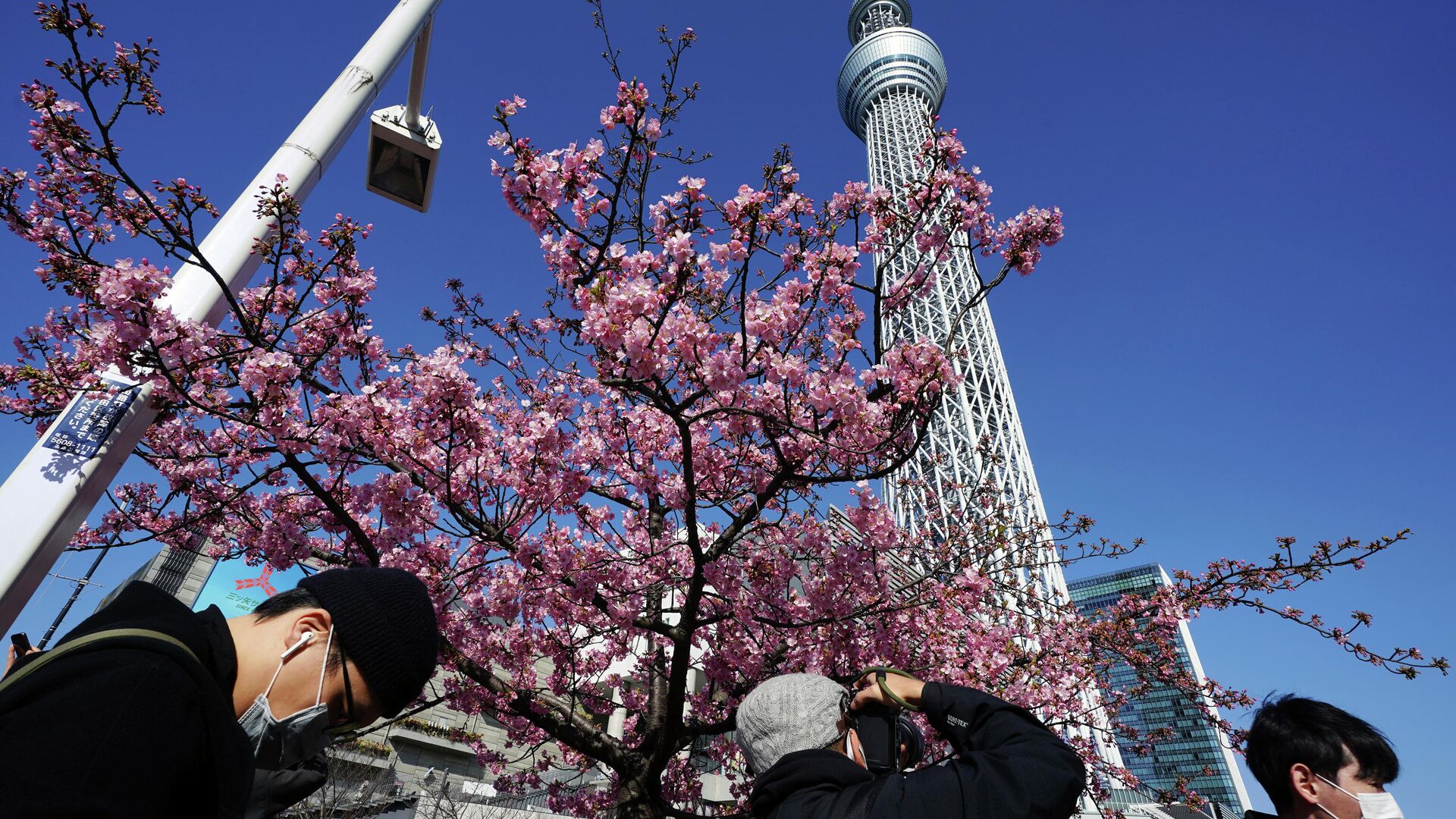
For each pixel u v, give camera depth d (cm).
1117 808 774
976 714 161
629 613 595
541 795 1545
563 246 495
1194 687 743
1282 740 255
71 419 370
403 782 1967
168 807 98
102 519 722
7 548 322
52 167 520
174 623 116
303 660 125
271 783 164
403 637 130
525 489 541
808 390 470
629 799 611
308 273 550
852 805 141
